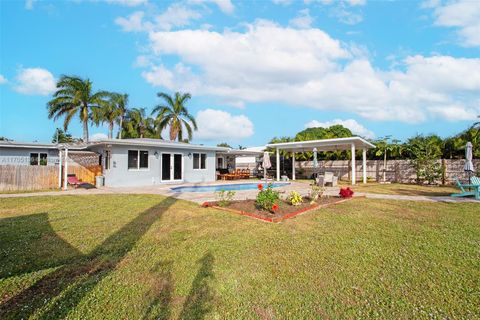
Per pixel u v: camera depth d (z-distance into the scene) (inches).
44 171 607.5
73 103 1128.8
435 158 746.8
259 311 114.0
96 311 114.0
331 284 136.2
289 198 362.9
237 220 276.1
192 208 345.7
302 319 108.3
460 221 273.7
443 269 153.6
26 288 133.1
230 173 998.4
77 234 225.9
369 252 180.2
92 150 785.6
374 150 885.2
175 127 1300.4
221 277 144.3
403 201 413.1
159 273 149.8
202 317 110.0
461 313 111.3
